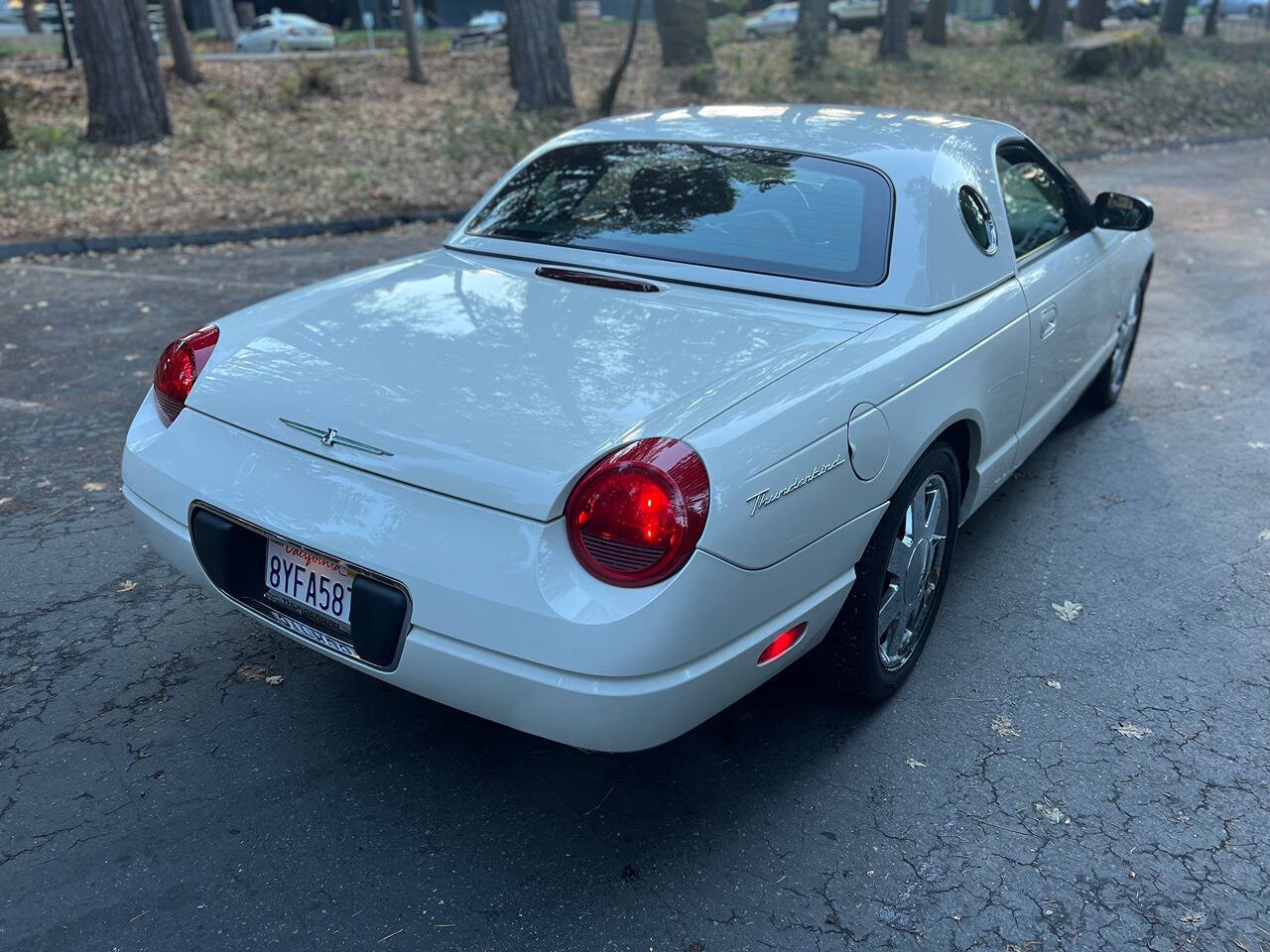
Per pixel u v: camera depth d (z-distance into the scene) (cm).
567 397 224
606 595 199
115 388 546
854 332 263
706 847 241
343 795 255
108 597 344
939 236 296
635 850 240
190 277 813
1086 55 2067
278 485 232
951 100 1867
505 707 211
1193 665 319
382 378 237
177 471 250
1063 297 367
